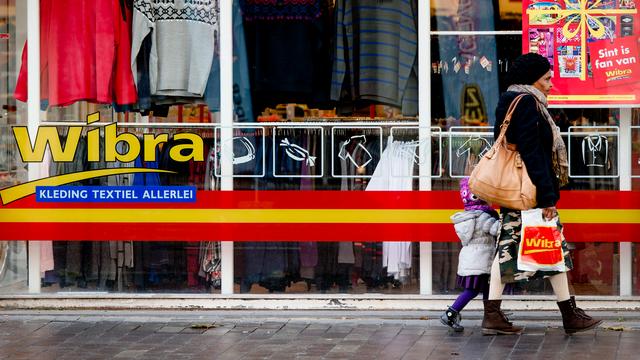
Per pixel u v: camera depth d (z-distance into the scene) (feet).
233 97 32.71
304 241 32.37
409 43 32.42
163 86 32.81
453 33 32.37
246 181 32.48
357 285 32.40
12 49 32.91
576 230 31.73
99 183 32.65
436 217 32.01
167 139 32.65
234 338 28.25
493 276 27.96
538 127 26.78
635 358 25.23
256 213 32.42
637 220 31.60
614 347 26.58
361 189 32.24
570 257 28.91
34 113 32.83
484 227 28.14
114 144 32.60
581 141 31.76
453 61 32.42
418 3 32.40
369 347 26.91
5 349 26.96
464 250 28.58
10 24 32.89
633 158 31.65
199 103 32.78
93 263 32.91
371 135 32.40
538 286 31.86
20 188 32.71
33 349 26.96
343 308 32.32
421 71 32.37
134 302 32.73
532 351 26.18
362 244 32.42
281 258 32.55
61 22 32.86
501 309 31.24
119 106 32.83
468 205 28.68
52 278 32.91
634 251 31.73
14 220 32.71
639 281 31.78
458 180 32.14
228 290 32.65
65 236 32.65
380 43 32.48
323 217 32.27
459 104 32.40
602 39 31.37
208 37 32.83
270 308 32.50
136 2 32.89
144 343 27.63
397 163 32.27
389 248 32.32
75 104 32.81
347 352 26.27
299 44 32.65
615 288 31.78
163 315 31.68
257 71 32.76
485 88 32.32
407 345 27.14
